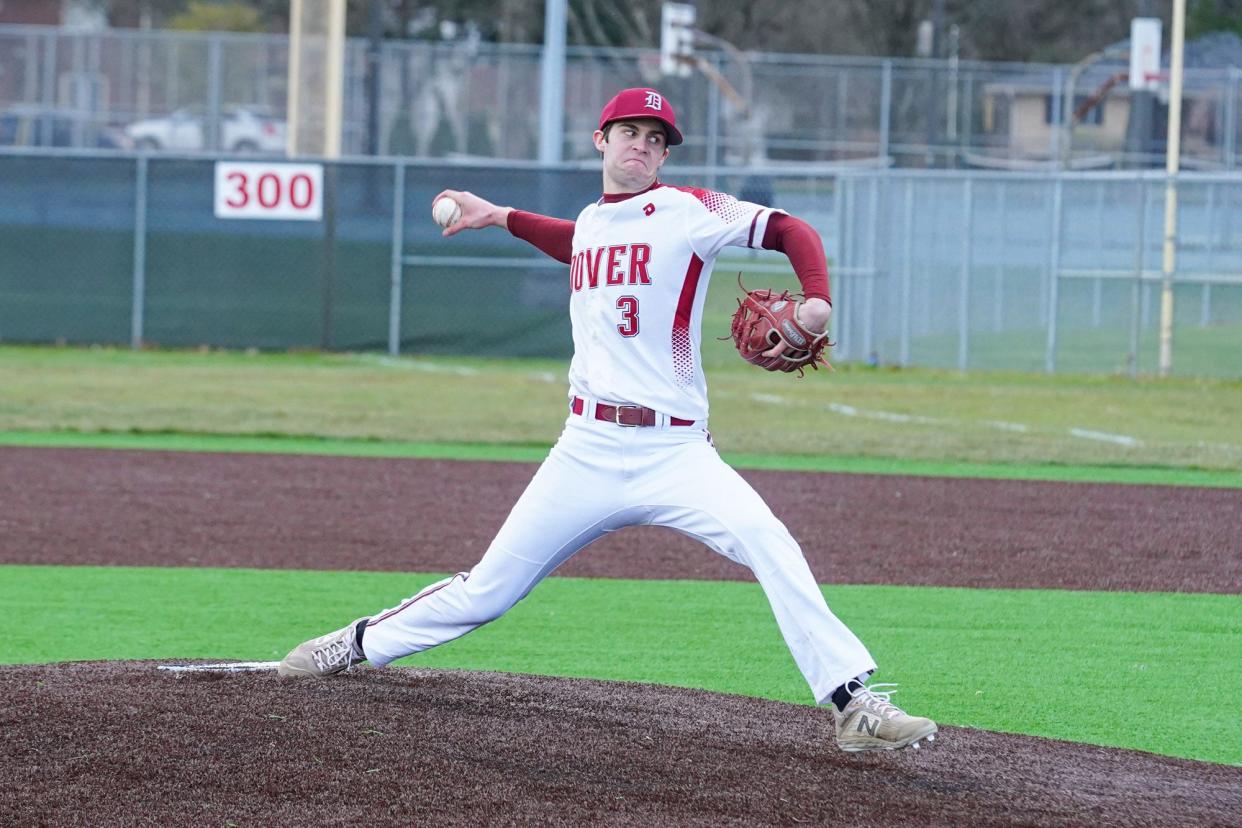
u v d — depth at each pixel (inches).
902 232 3053.6
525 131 4626.0
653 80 4798.2
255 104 4618.6
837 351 2778.1
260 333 2837.1
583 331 687.1
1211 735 773.9
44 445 1780.3
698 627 992.9
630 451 677.3
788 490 1555.1
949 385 2519.7
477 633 967.6
